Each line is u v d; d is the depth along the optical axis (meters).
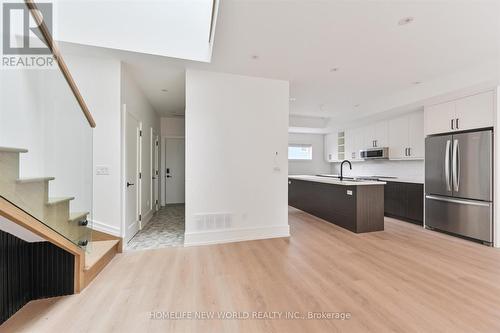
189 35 2.75
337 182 3.81
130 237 3.23
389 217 4.80
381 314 1.65
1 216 1.35
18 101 2.10
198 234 3.10
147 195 4.31
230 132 3.24
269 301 1.81
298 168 7.52
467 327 1.50
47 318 1.61
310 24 2.07
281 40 2.34
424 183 3.96
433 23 2.05
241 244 3.12
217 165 3.18
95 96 2.71
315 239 3.34
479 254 2.76
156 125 5.39
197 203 3.11
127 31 2.55
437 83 3.42
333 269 2.36
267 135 3.41
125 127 2.91
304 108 5.19
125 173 2.92
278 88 3.45
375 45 2.44
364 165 6.38
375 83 3.60
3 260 1.59
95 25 2.46
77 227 2.07
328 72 3.17
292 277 2.20
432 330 1.48
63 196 2.17
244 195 3.31
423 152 4.36
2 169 1.32
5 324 1.55
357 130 6.15
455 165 3.43
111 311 1.68
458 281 2.11
